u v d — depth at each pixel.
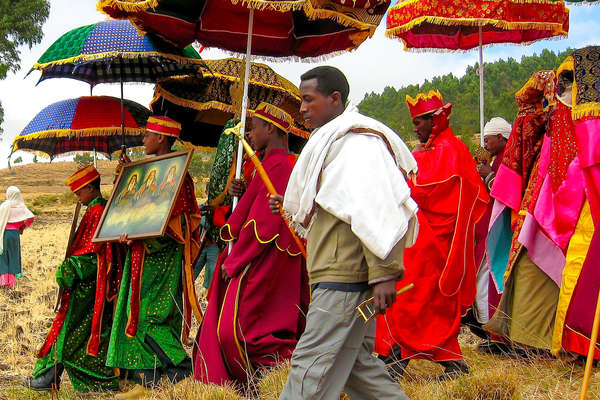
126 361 5.46
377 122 3.44
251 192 5.36
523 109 6.00
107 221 5.83
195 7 6.04
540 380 4.80
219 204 6.17
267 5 5.21
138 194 5.79
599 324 3.71
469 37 8.21
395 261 3.20
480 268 6.62
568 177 5.29
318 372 3.31
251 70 8.22
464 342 6.81
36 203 43.03
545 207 5.45
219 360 5.16
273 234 5.22
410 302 5.12
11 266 11.40
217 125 8.62
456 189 5.21
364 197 3.20
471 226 5.28
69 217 31.19
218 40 6.49
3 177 92.38
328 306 3.33
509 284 5.75
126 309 5.55
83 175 6.07
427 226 5.17
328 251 3.37
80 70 6.89
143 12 5.88
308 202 3.36
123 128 6.45
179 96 7.77
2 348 7.27
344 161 3.29
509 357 5.74
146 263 5.60
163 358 5.45
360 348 3.49
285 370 4.80
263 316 5.30
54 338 5.85
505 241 6.21
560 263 5.41
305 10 5.24
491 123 7.19
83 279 5.88
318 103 3.72
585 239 5.15
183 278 5.77
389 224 3.18
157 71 7.14
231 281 5.30
